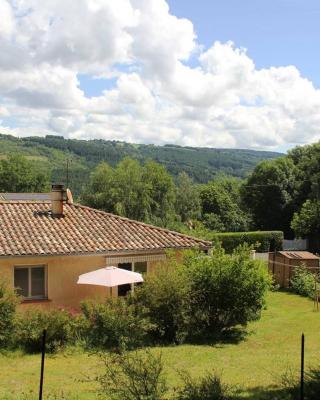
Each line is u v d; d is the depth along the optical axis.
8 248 18.16
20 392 10.80
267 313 24.38
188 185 76.50
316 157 62.84
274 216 66.88
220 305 18.58
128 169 63.84
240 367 13.59
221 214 77.88
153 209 63.81
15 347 15.49
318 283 29.81
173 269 18.23
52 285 19.19
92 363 13.91
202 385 9.37
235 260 18.84
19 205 22.30
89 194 62.91
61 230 20.69
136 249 20.28
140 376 8.52
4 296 15.79
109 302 16.84
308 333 19.41
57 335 15.76
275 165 67.50
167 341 17.45
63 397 10.12
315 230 51.69
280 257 33.28
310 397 8.94
